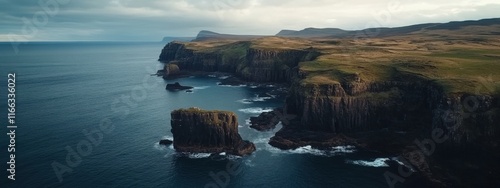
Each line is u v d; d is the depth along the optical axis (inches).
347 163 3836.1
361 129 4739.2
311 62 6363.2
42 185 3280.0
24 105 6338.6
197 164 3811.5
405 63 5551.2
